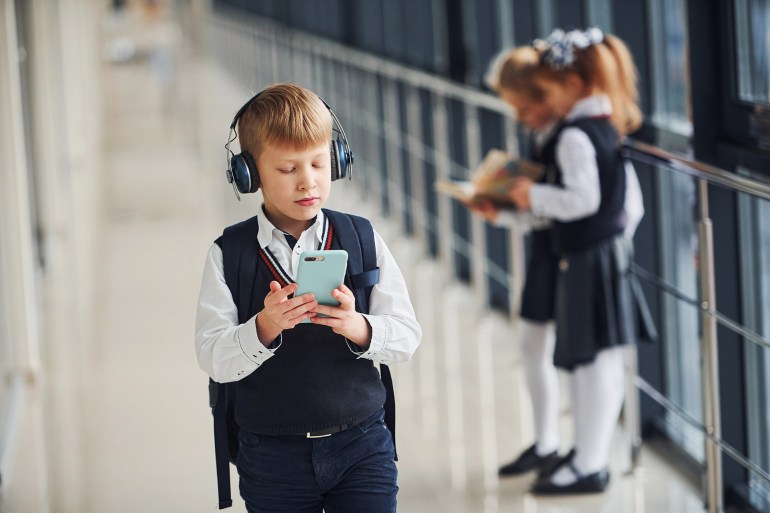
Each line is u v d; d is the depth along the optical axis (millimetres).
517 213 4246
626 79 4059
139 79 21984
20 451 4922
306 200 2518
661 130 4418
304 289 2449
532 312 4262
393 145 8969
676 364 4840
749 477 4043
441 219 7141
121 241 8883
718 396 3773
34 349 5840
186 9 28516
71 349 6332
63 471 4691
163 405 5422
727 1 3797
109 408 5422
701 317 3705
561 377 5449
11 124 5676
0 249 5719
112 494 4461
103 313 6992
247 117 2521
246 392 2605
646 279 4293
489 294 6855
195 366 5953
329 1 12219
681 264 4773
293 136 2461
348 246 2609
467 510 4160
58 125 10461
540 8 6176
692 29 3895
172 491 4477
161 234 9039
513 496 4258
